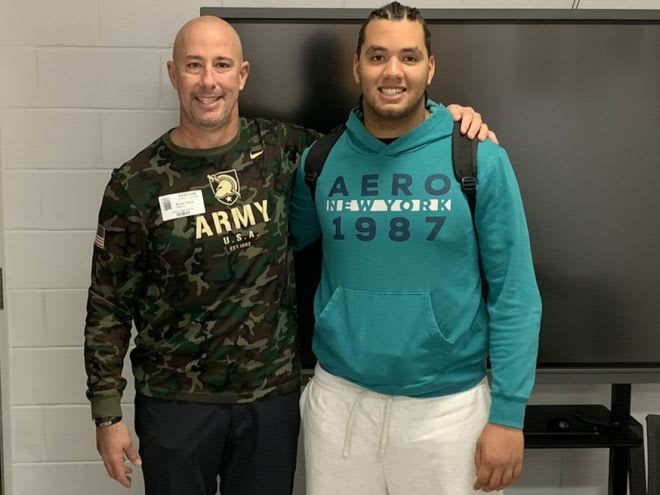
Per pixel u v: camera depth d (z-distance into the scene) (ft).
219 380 5.68
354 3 7.35
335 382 5.62
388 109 5.17
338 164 5.53
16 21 7.20
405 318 5.25
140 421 5.84
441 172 5.26
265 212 5.70
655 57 6.79
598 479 8.09
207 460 5.79
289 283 5.92
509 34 6.74
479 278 5.47
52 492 7.85
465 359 5.40
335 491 5.66
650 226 7.00
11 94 7.29
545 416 7.27
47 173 7.41
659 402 7.99
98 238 5.70
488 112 6.82
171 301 5.67
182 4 7.27
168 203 5.56
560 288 7.04
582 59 6.78
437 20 6.71
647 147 6.90
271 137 5.96
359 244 5.34
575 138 6.88
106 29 7.26
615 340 7.10
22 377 7.68
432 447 5.37
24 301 7.58
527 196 6.93
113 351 5.81
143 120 7.40
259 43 6.73
